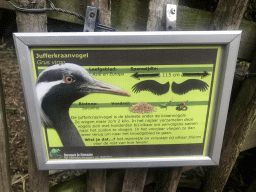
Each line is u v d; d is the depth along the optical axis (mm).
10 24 4441
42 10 852
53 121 903
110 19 915
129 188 1218
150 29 938
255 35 1146
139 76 857
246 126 1220
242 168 2098
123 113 909
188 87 884
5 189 1115
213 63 856
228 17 997
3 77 3354
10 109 2625
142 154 983
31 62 814
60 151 953
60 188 1207
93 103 887
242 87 1201
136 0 964
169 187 1289
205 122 944
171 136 960
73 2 921
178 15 1014
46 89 854
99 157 975
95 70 840
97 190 1206
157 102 900
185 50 833
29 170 1091
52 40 775
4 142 1045
